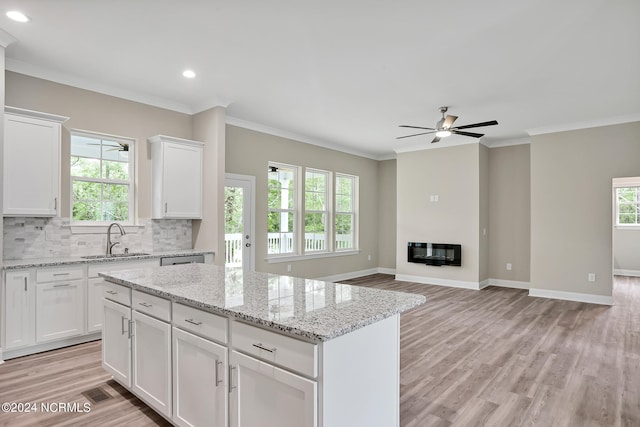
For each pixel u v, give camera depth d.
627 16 2.66
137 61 3.54
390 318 1.86
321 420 1.41
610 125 5.34
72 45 3.21
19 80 3.56
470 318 4.63
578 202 5.59
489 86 4.11
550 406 2.46
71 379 2.79
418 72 3.73
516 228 6.74
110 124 4.19
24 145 3.36
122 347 2.51
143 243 4.47
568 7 2.56
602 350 3.51
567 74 3.75
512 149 6.80
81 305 3.53
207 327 1.87
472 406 2.45
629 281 7.64
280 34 3.00
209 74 3.84
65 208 3.89
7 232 3.53
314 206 7.06
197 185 4.71
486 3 2.53
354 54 3.35
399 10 2.63
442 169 7.01
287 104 4.80
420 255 7.22
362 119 5.50
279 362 1.53
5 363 3.08
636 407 2.44
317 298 1.96
